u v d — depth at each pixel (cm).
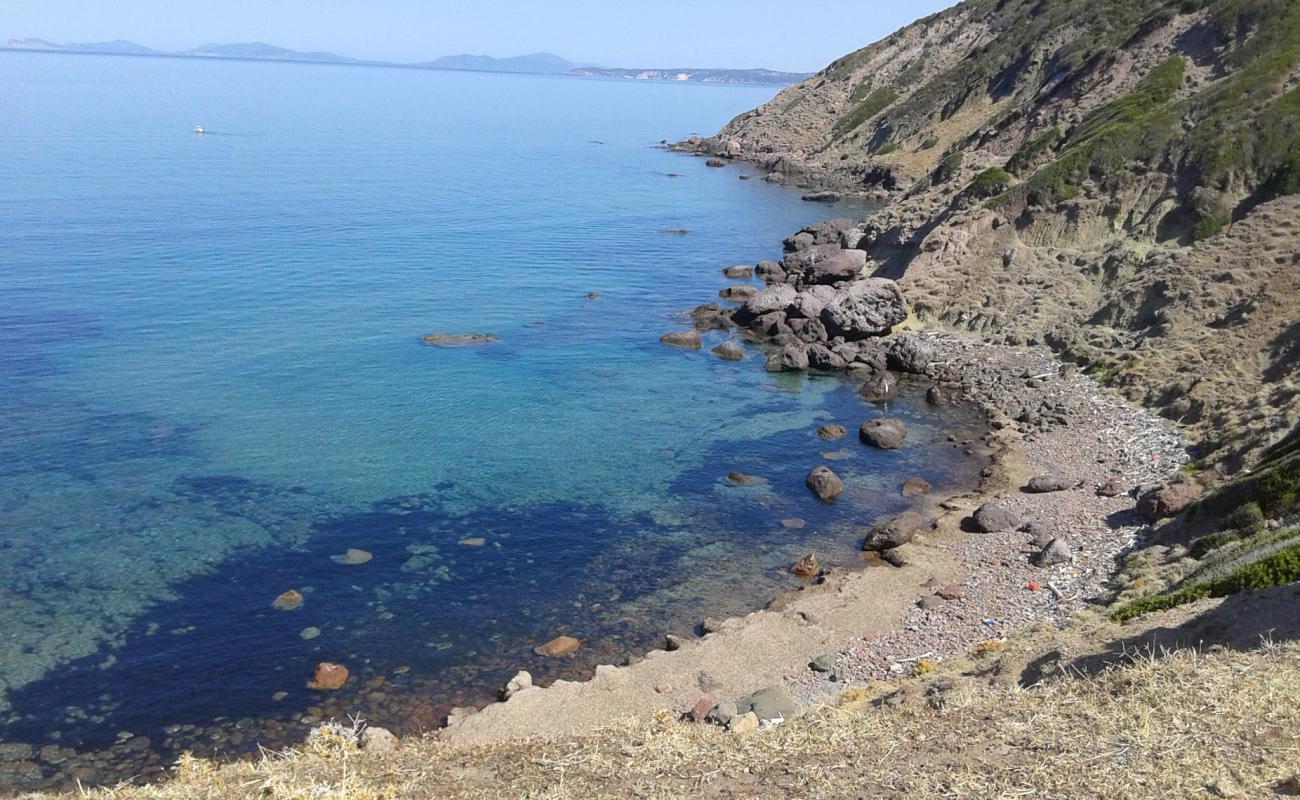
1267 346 3628
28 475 3012
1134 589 2284
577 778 1324
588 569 2661
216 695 2059
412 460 3303
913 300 5238
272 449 3322
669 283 6094
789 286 5394
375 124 17350
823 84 14025
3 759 1838
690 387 4209
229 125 15250
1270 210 4434
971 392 4188
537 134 16912
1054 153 6056
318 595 2466
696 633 2373
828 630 2323
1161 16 7031
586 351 4647
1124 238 4922
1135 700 1349
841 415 3931
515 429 3628
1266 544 2077
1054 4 10269
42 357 4084
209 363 4150
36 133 12194
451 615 2412
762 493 3169
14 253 5775
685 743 1512
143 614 2330
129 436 3356
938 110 10594
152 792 1268
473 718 1947
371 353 4425
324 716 2012
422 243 6862
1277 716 1232
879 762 1289
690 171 11925
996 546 2741
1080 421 3694
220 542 2688
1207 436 3241
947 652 2198
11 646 2172
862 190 10050
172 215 7225
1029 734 1309
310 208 7938
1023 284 5041
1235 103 5141
